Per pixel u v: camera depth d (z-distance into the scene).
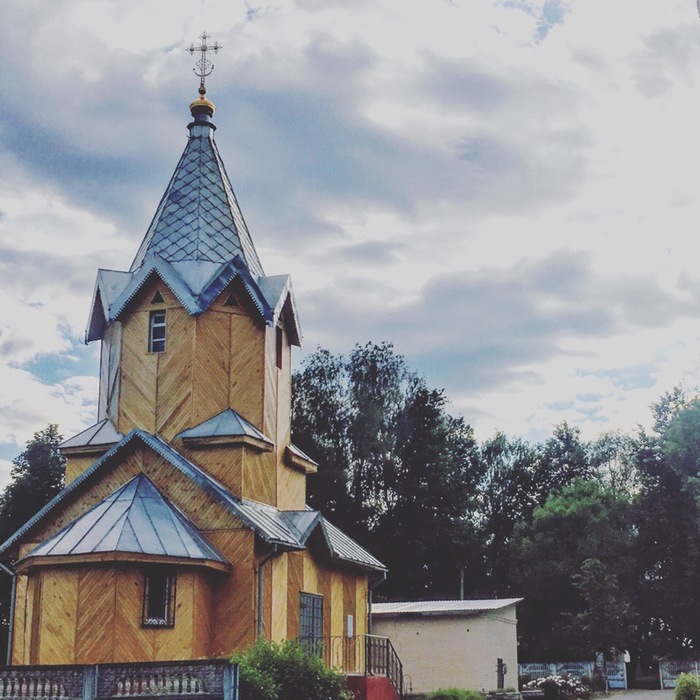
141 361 29.39
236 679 18.42
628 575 60.81
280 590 27.47
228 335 29.69
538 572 63.72
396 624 45.22
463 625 44.06
